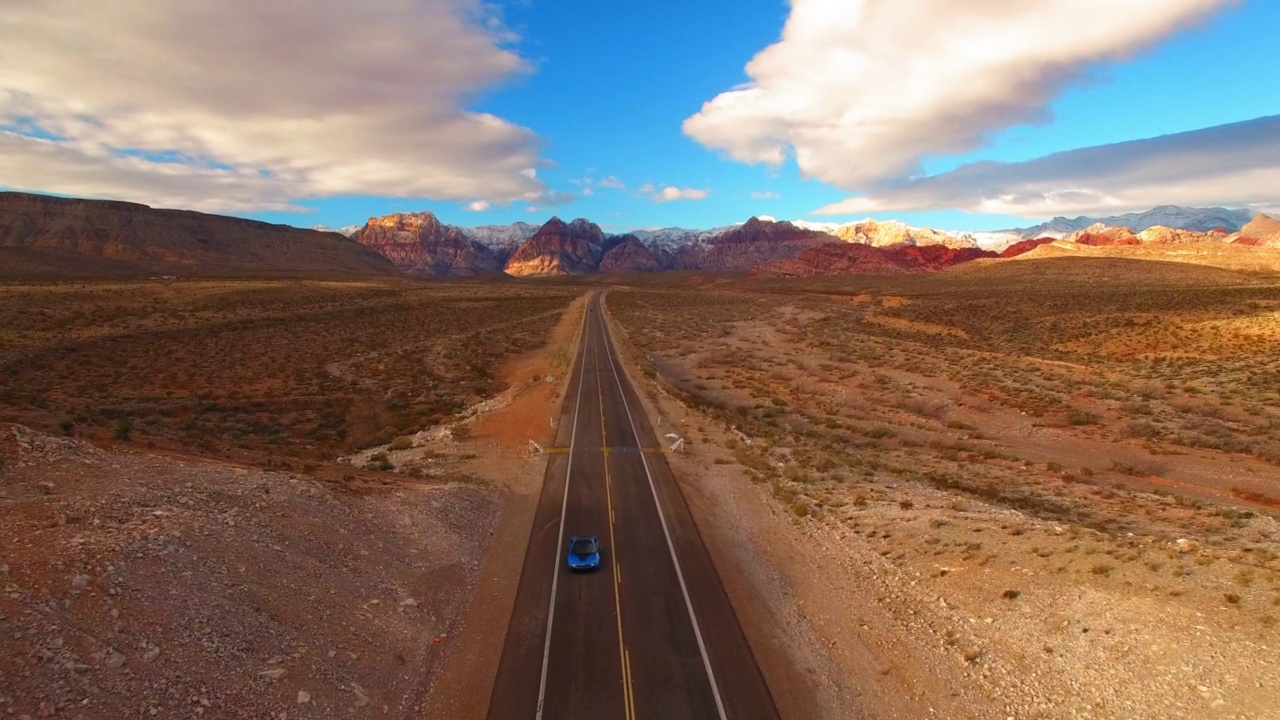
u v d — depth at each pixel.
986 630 17.23
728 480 32.03
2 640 11.02
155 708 11.66
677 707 14.94
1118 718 13.44
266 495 20.91
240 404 46.25
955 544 22.00
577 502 28.98
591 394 53.69
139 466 20.58
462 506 27.00
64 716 10.48
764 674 16.25
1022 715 14.16
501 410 48.09
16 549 13.63
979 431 43.84
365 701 14.58
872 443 41.31
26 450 18.70
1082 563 18.81
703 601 19.98
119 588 13.58
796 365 71.50
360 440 39.91
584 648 17.42
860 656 17.03
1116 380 54.97
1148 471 33.84
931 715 14.58
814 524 25.88
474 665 16.73
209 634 13.92
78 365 51.06
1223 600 15.52
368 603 18.19
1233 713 12.53
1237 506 28.30
